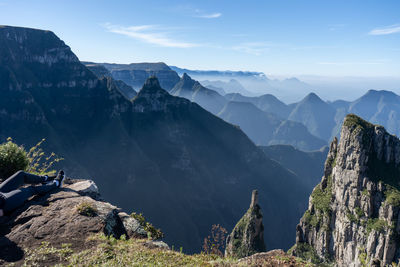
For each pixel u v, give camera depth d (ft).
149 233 27.76
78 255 20.17
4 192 25.54
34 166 43.57
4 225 24.22
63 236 22.71
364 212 304.50
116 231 26.55
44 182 31.01
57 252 20.42
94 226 24.72
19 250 20.45
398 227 268.82
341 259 321.93
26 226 23.58
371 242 284.00
